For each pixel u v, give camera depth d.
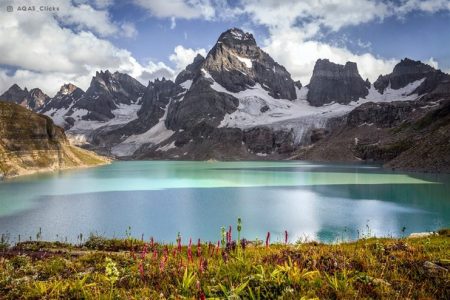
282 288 9.57
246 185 115.25
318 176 146.50
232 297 8.84
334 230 54.03
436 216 63.44
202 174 164.88
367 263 12.68
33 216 65.31
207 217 64.69
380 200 81.56
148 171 188.88
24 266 16.41
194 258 15.18
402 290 10.20
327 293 9.63
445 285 10.39
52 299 10.58
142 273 11.80
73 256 20.62
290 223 59.06
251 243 23.55
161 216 65.75
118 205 77.44
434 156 155.38
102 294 10.43
